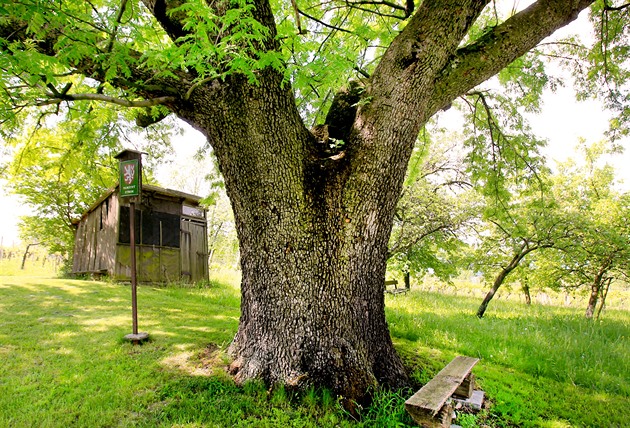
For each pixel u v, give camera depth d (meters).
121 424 2.92
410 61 3.62
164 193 11.96
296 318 3.65
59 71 3.75
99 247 12.16
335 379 3.50
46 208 16.17
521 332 7.29
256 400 3.37
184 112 3.95
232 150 3.79
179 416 3.05
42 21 2.39
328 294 3.66
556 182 12.52
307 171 3.82
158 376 3.77
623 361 5.84
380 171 3.70
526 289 14.48
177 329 5.54
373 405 3.35
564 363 5.40
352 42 5.39
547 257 10.95
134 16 3.21
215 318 6.60
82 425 2.87
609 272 11.69
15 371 3.75
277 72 3.69
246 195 3.83
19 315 5.95
